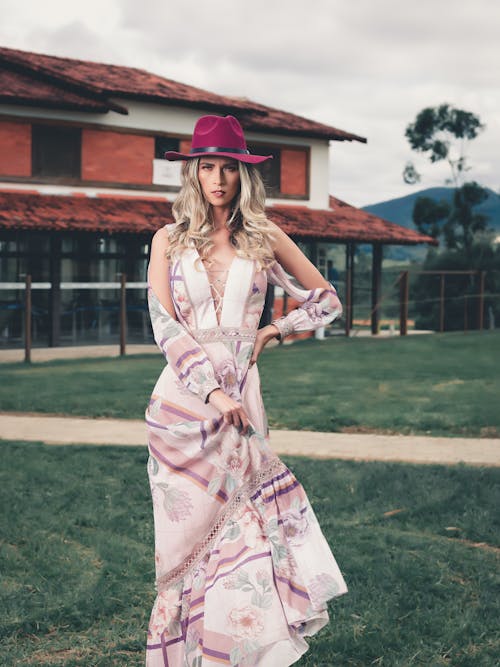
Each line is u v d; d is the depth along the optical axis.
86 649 3.81
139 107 23.11
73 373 15.07
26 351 17.80
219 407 2.85
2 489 6.57
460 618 4.04
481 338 23.00
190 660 2.89
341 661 3.66
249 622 2.79
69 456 7.90
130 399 11.52
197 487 2.93
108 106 22.19
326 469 7.12
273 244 3.12
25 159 21.55
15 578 4.69
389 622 4.01
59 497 6.35
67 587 4.51
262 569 2.83
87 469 7.31
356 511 5.88
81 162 22.30
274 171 25.41
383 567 4.70
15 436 8.97
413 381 13.50
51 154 21.89
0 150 21.22
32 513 5.88
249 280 3.04
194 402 2.96
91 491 6.52
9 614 4.15
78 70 24.92
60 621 4.11
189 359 2.91
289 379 13.82
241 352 3.02
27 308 17.72
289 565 2.88
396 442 8.48
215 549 2.90
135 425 9.68
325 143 26.34
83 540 5.29
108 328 22.03
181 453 2.96
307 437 8.78
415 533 5.44
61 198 21.84
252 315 3.06
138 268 22.44
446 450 8.03
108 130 22.62
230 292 3.02
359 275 26.09
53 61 25.91
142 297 22.52
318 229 24.12
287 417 9.90
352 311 25.20
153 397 3.04
